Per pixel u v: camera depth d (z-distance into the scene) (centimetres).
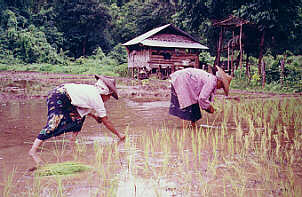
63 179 272
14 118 633
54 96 387
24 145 403
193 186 255
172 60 2636
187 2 2459
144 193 240
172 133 486
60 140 434
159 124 571
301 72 1639
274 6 1975
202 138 445
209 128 531
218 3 2339
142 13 4169
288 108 772
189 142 421
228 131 500
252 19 1936
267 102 929
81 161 328
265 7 1900
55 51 3981
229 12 2386
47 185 257
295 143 403
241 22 1930
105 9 4503
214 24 2134
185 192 242
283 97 1156
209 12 2466
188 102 521
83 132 493
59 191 243
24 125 552
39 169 297
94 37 4578
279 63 1777
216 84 526
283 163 318
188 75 531
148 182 265
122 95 1230
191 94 525
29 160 333
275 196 234
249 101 987
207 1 2347
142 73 2562
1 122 583
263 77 1616
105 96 424
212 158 340
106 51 4841
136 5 4559
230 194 238
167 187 253
